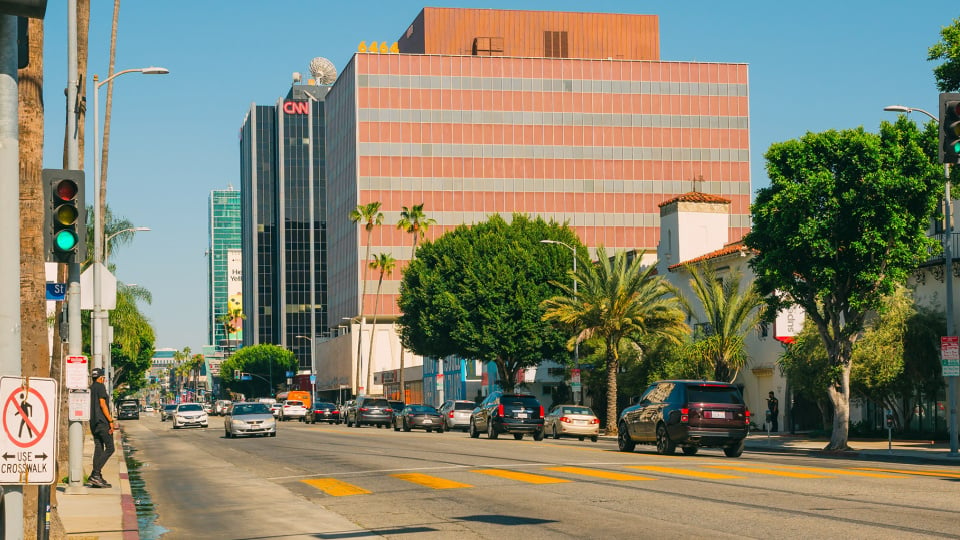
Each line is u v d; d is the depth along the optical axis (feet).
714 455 96.07
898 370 117.91
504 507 50.78
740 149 418.31
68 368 63.72
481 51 418.51
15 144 23.99
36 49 41.37
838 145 100.01
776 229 101.91
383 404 226.99
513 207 406.00
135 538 44.75
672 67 417.28
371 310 406.62
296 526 47.03
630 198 411.75
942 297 121.80
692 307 174.91
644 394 100.27
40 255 41.27
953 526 40.14
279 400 440.04
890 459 93.25
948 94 61.16
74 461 65.51
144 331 281.54
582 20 434.71
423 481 66.28
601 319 159.22
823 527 40.50
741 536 38.73
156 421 351.25
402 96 403.95
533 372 239.50
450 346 215.51
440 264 211.41
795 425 151.84
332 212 460.96
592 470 72.28
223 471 84.28
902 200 99.66
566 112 411.13
